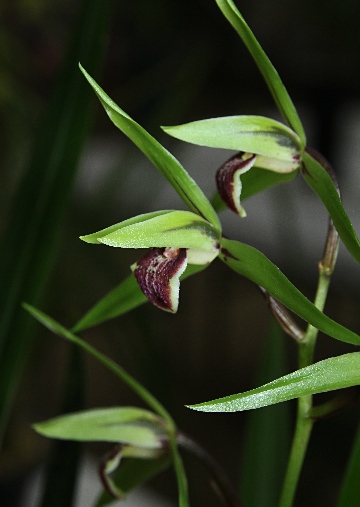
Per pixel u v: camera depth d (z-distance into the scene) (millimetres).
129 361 560
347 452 674
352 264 700
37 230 400
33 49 668
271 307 348
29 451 549
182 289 863
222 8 336
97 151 814
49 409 759
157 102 532
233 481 695
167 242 338
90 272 533
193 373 852
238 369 833
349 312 770
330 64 771
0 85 553
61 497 406
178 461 373
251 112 816
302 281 729
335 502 641
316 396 727
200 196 341
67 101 400
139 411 378
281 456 427
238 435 764
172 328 865
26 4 625
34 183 402
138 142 339
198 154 898
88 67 397
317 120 802
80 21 397
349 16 744
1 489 536
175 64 762
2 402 399
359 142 809
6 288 399
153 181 596
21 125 557
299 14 774
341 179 788
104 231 340
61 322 577
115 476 390
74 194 536
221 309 854
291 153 345
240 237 775
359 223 703
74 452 406
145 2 800
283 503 354
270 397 327
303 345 349
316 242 726
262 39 806
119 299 362
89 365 870
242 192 360
